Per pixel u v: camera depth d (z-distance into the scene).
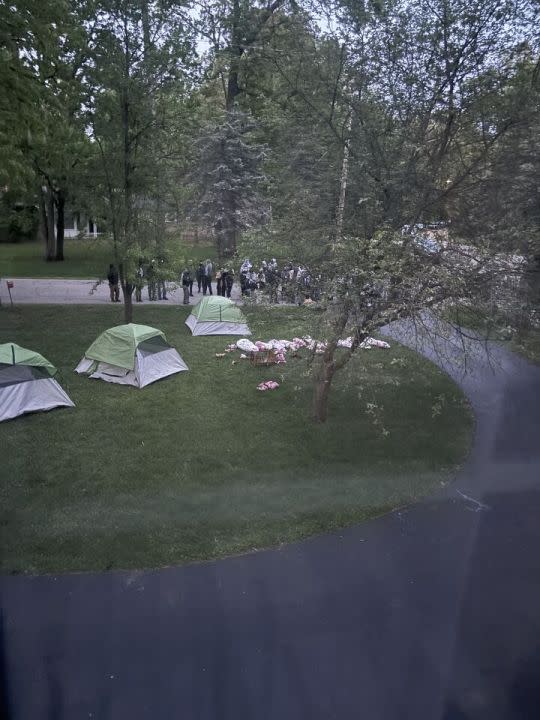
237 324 17.36
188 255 19.14
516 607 5.40
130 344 12.54
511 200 8.48
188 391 12.16
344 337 8.86
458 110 8.70
